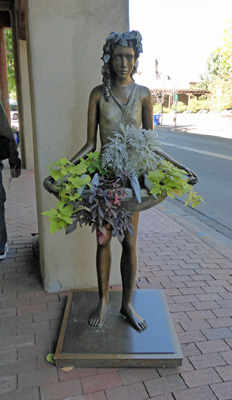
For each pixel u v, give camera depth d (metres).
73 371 2.12
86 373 2.10
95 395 1.94
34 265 3.49
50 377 2.07
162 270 3.43
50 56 2.62
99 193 1.84
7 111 11.88
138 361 2.12
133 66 2.10
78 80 2.70
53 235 2.91
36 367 2.15
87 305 2.68
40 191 2.82
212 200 6.54
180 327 2.54
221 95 34.78
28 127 8.73
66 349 2.18
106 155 2.06
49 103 2.70
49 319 2.62
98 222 1.88
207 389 1.99
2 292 2.99
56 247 2.94
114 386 2.01
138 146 2.02
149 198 2.01
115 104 2.15
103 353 2.15
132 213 2.03
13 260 3.61
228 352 2.29
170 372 2.11
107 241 2.30
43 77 2.64
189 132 21.22
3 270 3.38
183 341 2.39
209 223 5.31
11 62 14.69
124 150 2.03
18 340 2.39
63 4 2.55
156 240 4.27
